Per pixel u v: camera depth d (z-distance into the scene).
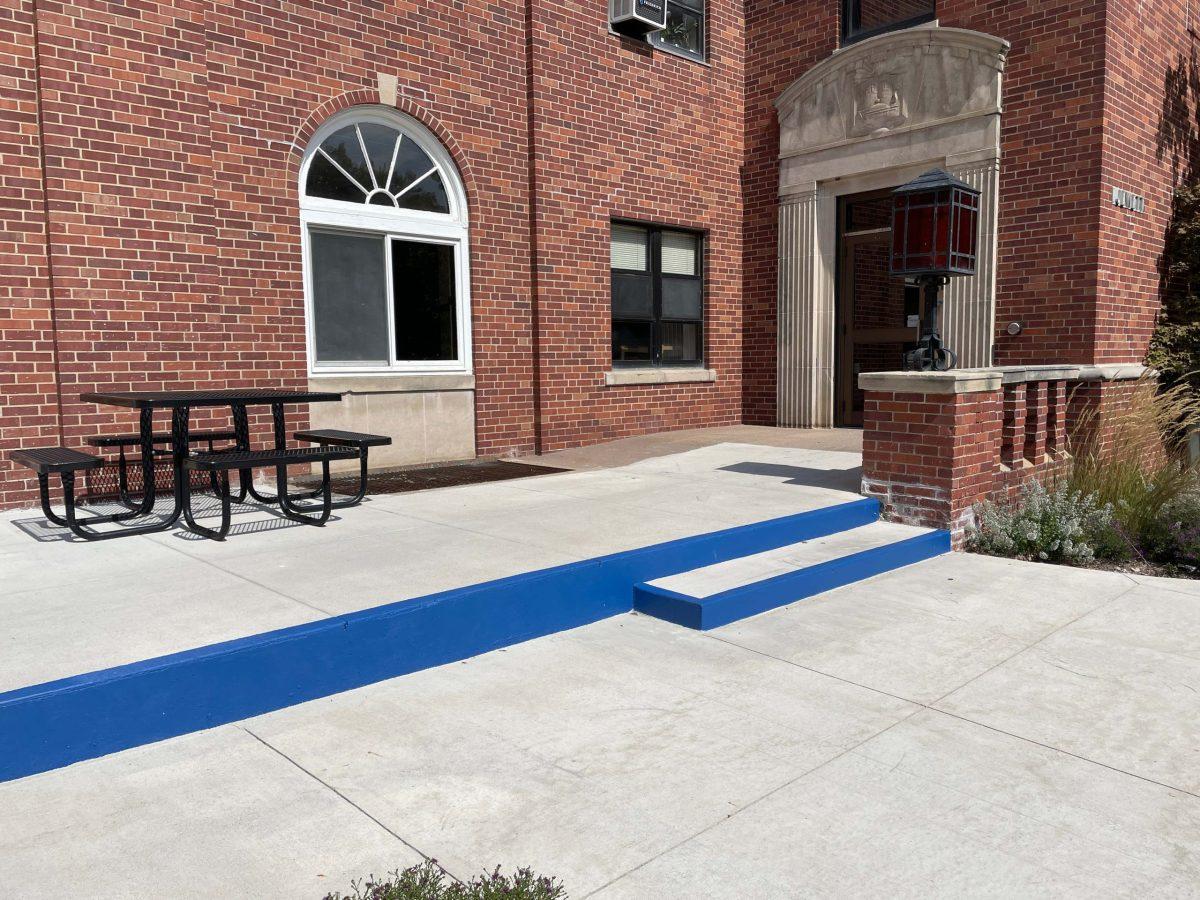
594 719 3.39
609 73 10.05
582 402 10.02
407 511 6.39
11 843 2.49
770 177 11.48
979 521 6.51
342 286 8.10
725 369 11.73
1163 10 9.66
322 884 2.31
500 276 9.26
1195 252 9.93
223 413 7.22
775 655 4.12
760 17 11.47
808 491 7.05
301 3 7.52
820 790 2.87
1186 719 3.45
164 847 2.47
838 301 11.14
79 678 3.06
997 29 9.25
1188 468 7.23
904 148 9.92
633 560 4.88
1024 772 3.01
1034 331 9.14
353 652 3.69
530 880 2.18
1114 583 5.43
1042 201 9.01
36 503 6.42
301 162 7.68
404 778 2.90
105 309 6.54
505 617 4.24
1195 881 2.39
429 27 8.44
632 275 10.72
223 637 3.58
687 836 2.58
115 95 6.50
